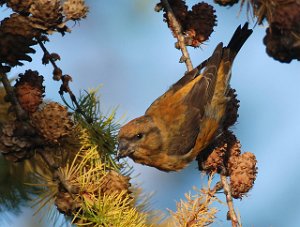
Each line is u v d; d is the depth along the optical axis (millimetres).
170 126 8344
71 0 5695
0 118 6160
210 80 8352
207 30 7066
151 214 6223
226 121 7355
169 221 6164
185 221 5812
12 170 6273
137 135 8250
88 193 5738
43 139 5582
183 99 8477
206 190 6027
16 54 5535
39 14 5559
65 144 6207
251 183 6273
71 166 5781
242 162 6289
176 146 8344
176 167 8602
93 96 6516
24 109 5637
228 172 6449
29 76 5699
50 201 5934
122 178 5879
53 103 5680
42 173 6309
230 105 7363
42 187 6258
